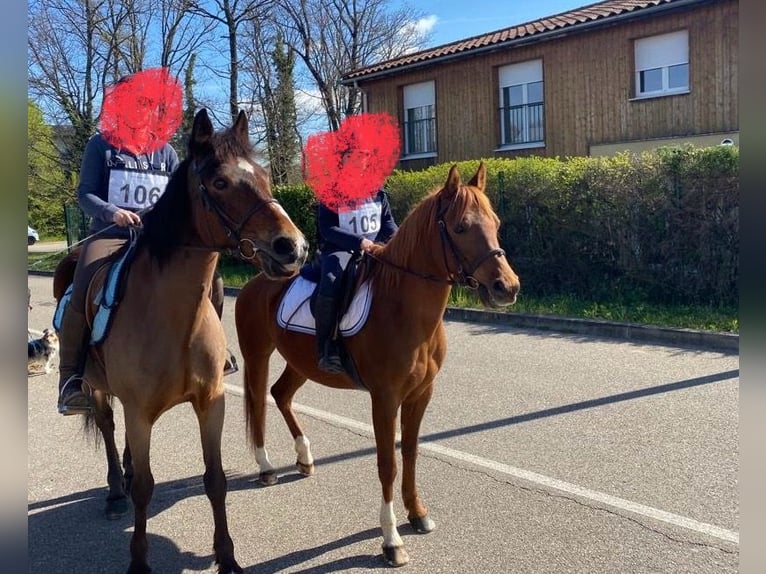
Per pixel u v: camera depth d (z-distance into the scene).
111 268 4.18
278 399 5.50
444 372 8.32
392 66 21.80
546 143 18.58
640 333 9.58
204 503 5.01
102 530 4.64
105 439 4.94
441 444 5.90
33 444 6.52
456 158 20.84
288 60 31.12
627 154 11.39
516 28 20.97
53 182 27.11
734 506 4.46
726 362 8.02
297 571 3.98
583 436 5.88
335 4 36.62
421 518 4.38
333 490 5.11
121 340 3.89
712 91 15.34
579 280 12.02
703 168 10.23
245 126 3.84
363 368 4.31
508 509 4.60
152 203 4.80
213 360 3.98
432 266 4.13
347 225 4.70
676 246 10.68
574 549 4.04
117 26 25.27
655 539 4.11
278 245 3.49
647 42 16.53
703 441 5.60
